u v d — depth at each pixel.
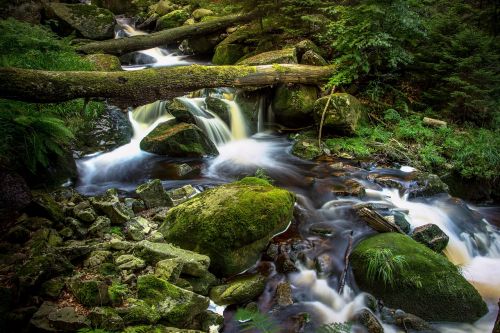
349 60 8.84
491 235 5.99
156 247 4.22
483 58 8.52
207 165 7.31
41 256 3.65
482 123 8.61
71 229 4.49
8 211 4.42
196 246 4.47
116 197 5.31
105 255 4.07
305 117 8.72
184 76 7.32
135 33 15.81
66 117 7.25
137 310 3.38
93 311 3.23
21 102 5.96
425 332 3.98
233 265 4.40
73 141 7.02
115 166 6.95
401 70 9.38
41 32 8.84
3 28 7.88
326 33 9.38
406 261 4.37
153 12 17.08
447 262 4.51
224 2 12.65
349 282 4.54
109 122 7.77
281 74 8.36
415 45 8.85
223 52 11.67
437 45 9.05
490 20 10.40
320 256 4.79
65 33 12.10
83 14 12.38
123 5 18.69
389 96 9.30
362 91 9.23
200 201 4.95
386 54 8.70
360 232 5.29
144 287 3.61
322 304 4.27
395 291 4.25
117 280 3.76
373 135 8.06
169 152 7.42
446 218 5.96
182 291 3.64
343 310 4.24
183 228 4.61
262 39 10.97
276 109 8.87
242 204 4.75
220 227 4.47
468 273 5.15
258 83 8.20
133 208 5.40
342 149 7.82
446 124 8.36
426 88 9.34
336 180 6.68
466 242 5.71
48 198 4.79
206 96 8.98
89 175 6.57
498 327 2.94
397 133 8.15
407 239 4.80
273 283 4.43
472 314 4.16
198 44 13.52
